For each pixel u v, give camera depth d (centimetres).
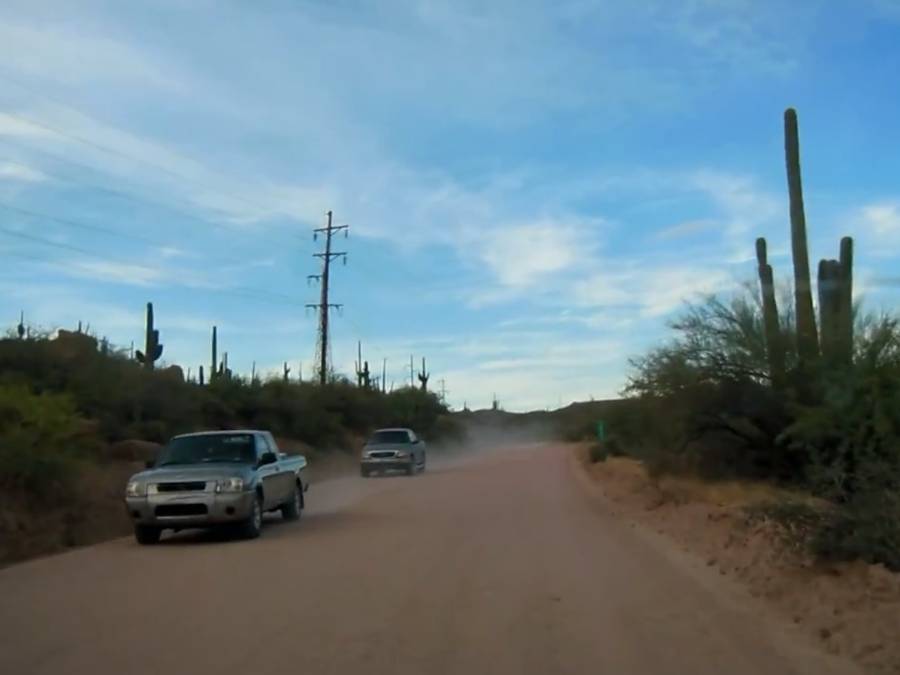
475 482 3534
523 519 2116
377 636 959
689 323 2658
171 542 1816
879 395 1566
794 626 1005
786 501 1371
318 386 5975
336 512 2362
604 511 2311
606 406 4750
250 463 1912
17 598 1199
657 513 2144
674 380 2278
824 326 2103
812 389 2050
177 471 1803
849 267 2152
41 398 2217
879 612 966
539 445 9812
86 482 2228
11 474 1872
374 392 7119
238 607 1114
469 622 1025
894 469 1317
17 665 853
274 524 2097
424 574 1341
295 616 1058
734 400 2236
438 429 7944
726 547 1521
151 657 878
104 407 3192
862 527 1173
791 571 1224
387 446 4344
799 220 2191
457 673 822
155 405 3512
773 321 2231
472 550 1591
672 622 1026
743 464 2284
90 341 3391
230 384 4684
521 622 1025
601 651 898
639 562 1454
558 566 1413
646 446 2533
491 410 14112
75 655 888
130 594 1217
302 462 2277
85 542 1897
